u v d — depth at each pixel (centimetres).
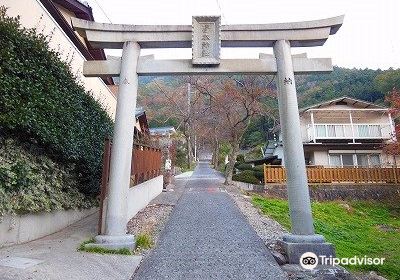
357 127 2156
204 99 2873
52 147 590
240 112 1836
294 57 631
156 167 1343
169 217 829
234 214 875
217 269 452
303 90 4653
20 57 502
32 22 685
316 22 618
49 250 491
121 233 544
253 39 620
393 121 2214
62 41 843
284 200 1445
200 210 935
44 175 591
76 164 741
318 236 527
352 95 3834
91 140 818
